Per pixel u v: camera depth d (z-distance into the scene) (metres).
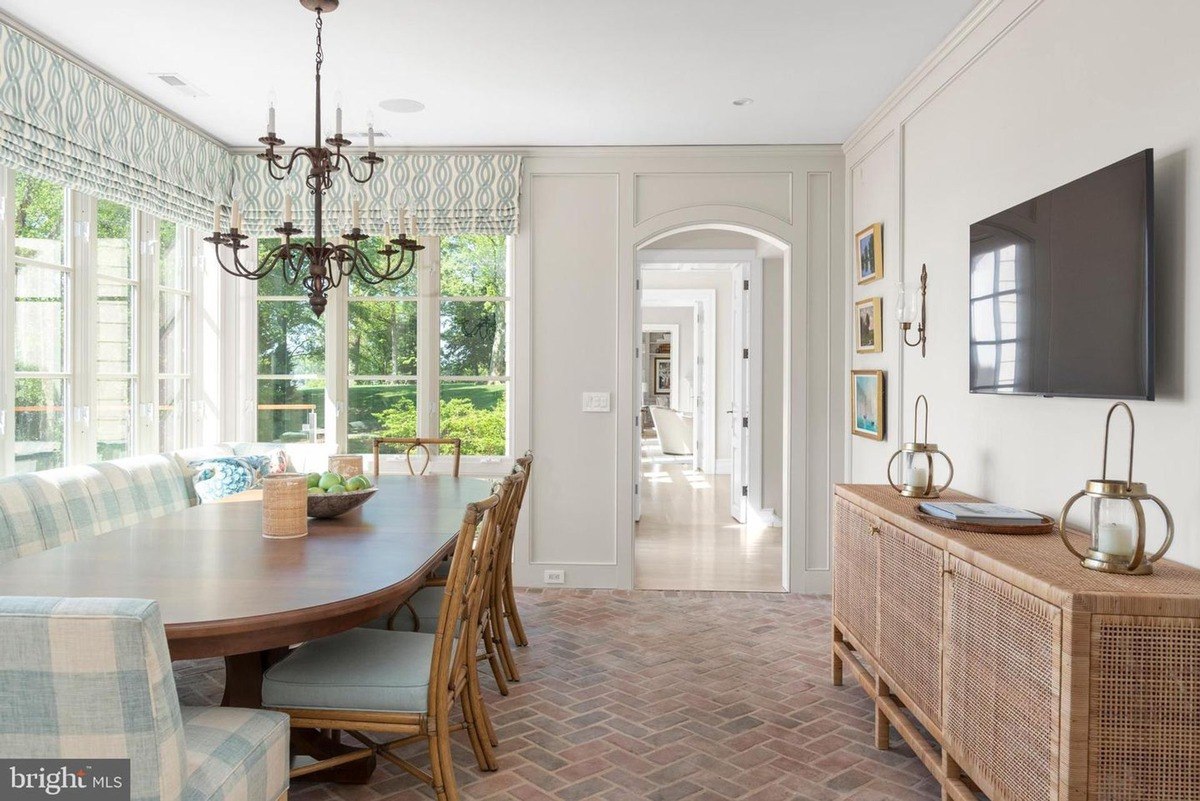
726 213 4.92
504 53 3.54
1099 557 1.85
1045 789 1.73
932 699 2.36
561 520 5.01
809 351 4.93
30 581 2.00
